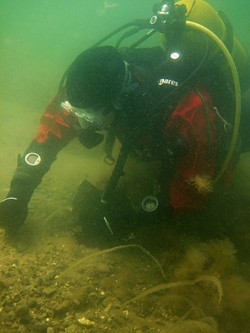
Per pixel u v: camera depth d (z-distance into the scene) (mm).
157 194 1008
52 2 23375
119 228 1051
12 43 5363
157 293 881
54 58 4594
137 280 912
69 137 1096
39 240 1008
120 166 920
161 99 875
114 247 996
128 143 902
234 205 1312
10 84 3035
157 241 1081
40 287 809
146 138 923
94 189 1079
